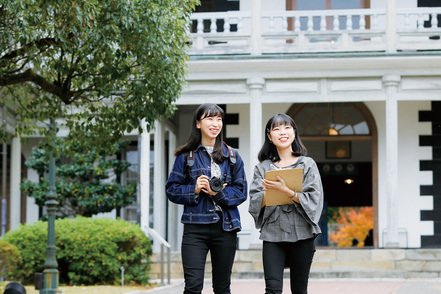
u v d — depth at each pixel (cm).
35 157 1792
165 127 1767
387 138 1527
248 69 1553
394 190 1514
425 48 1555
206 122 577
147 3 904
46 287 1203
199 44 1589
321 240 2194
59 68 923
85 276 1395
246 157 1747
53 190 1230
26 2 810
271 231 582
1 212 2020
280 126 595
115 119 1033
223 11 1798
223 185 561
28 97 1212
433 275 1489
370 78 1544
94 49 919
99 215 1933
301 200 570
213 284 581
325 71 1548
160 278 1552
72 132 1084
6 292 600
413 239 1709
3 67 944
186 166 579
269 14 1608
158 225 1638
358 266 1505
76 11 839
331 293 1130
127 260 1421
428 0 1767
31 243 1395
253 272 1482
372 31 1569
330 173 2006
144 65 948
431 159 1714
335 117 1764
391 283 1320
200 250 566
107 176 1808
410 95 1532
